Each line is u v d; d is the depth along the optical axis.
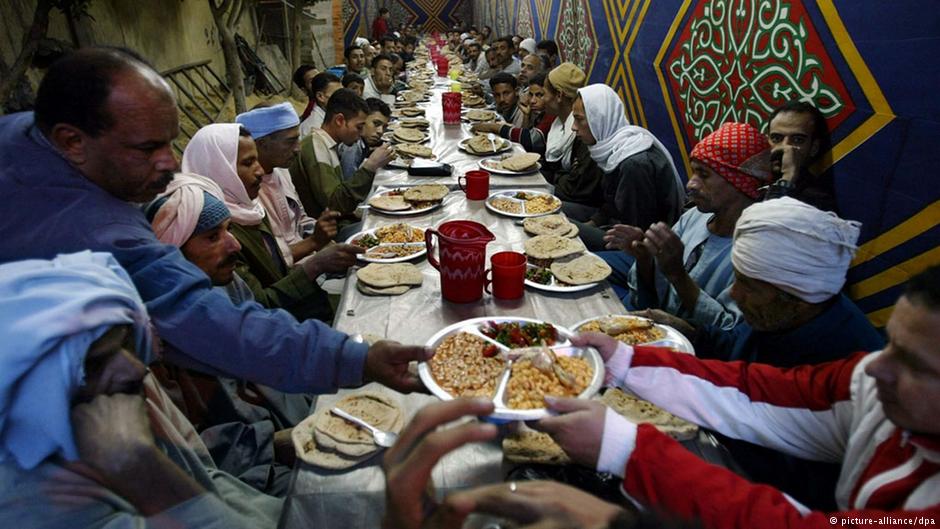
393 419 1.19
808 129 2.06
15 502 0.67
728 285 1.89
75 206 1.14
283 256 2.46
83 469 0.70
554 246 2.00
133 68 1.12
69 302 0.69
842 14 1.98
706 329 1.61
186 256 1.62
